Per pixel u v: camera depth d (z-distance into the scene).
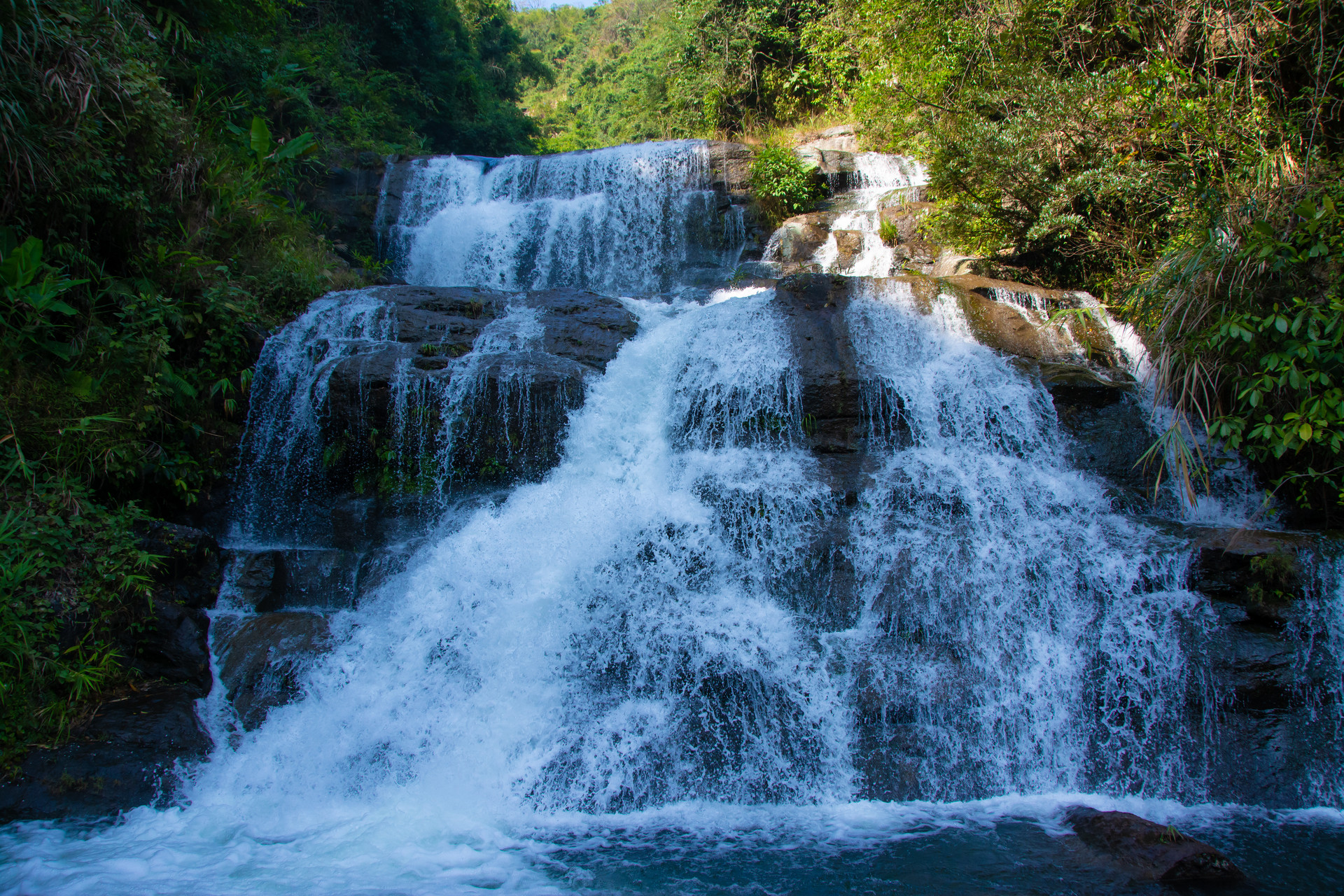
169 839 3.78
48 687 4.39
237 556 5.73
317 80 14.95
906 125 9.96
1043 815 4.07
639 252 11.64
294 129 12.25
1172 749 4.39
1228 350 5.85
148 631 4.88
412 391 6.40
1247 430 5.84
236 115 10.77
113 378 5.91
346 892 3.26
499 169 12.76
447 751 4.46
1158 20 7.78
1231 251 5.80
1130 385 6.38
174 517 6.30
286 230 8.99
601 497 5.91
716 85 19.97
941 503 5.57
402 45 22.89
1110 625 4.73
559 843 3.80
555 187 12.41
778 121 19.14
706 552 5.38
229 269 7.55
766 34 19.36
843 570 5.25
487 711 4.63
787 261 10.34
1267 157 6.30
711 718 4.51
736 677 4.59
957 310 6.90
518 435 6.43
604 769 4.33
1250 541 4.84
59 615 4.55
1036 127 7.67
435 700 4.71
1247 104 6.98
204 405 6.63
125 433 5.77
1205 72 7.43
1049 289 7.62
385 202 12.52
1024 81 8.01
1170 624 4.66
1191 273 5.93
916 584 5.03
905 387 6.29
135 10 8.09
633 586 5.17
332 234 11.93
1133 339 6.84
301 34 17.47
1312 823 3.94
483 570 5.32
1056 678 4.62
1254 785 4.23
